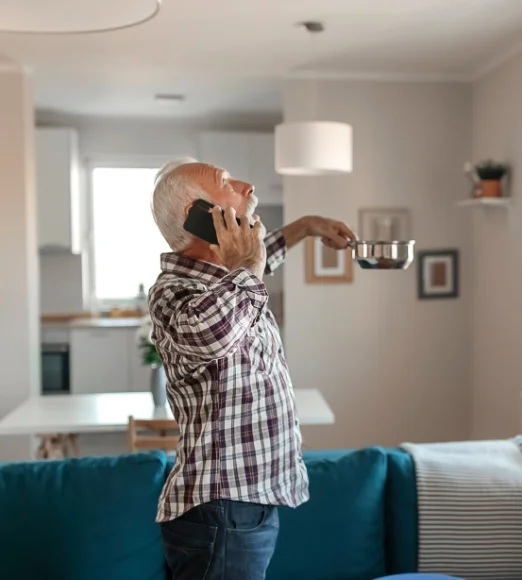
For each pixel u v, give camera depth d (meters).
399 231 4.20
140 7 1.33
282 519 1.91
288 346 4.21
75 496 1.87
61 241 5.34
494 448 2.13
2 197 3.87
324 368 4.23
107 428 2.87
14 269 3.89
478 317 4.21
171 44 3.48
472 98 4.22
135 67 3.95
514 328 3.69
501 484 1.97
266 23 3.15
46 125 5.65
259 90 4.67
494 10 2.99
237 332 1.12
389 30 3.27
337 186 4.17
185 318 1.11
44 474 1.91
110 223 5.92
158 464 1.96
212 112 5.45
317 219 1.76
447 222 4.25
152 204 1.37
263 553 1.28
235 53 3.67
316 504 1.93
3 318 3.90
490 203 3.71
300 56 3.74
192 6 2.90
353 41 3.45
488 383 4.07
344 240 1.75
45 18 1.41
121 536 1.85
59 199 5.31
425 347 4.29
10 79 3.86
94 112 5.41
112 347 5.27
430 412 4.30
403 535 1.96
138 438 2.70
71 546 1.83
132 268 5.96
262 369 1.27
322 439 4.26
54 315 5.75
